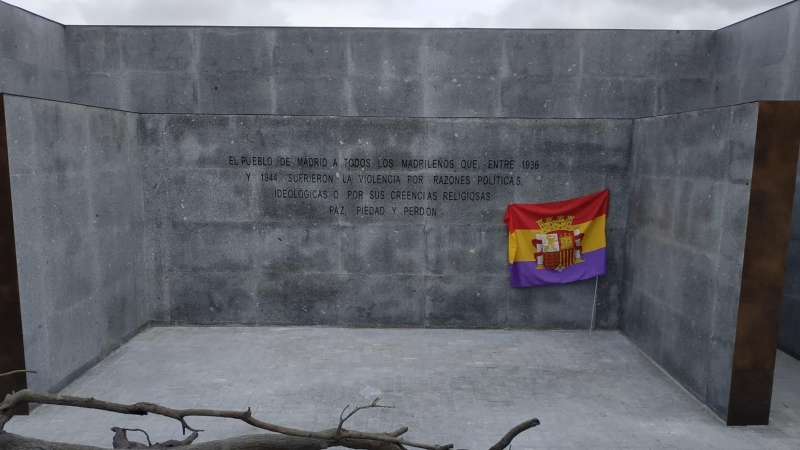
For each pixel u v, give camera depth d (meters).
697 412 6.68
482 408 6.72
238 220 9.48
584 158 9.27
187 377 7.55
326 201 9.40
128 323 8.98
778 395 7.14
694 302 7.13
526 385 7.39
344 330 9.52
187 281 9.64
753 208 6.02
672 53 10.98
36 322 6.67
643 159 8.75
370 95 11.14
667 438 6.06
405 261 9.53
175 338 9.09
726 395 6.37
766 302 6.14
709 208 6.80
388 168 9.30
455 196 9.36
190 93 11.20
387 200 9.38
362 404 6.77
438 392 7.15
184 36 11.05
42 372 6.77
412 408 6.70
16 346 6.38
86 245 7.76
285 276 9.60
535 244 9.35
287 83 11.12
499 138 9.23
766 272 6.11
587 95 11.11
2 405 1.93
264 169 9.34
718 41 10.80
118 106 11.27
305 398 6.93
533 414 6.59
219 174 9.38
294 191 9.39
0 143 6.13
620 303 9.59
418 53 11.02
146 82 11.20
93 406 1.97
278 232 9.50
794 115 5.86
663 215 8.03
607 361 8.26
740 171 6.18
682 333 7.42
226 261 9.59
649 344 8.41
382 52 11.03
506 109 11.16
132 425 6.24
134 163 9.16
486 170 9.30
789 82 8.76
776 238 6.05
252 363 8.05
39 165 6.73
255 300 9.66
